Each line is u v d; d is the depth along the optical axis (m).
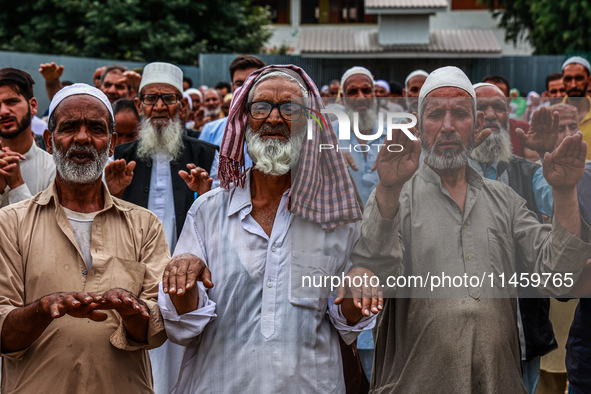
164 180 4.06
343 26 28.88
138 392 2.64
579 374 3.17
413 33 19.42
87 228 2.70
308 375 2.48
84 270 2.62
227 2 19.67
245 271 2.54
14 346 2.43
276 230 2.56
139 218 2.79
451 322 2.56
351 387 2.83
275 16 29.00
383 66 19.47
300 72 2.66
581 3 17.09
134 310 2.33
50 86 5.63
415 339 2.62
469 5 27.70
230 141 2.61
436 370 2.58
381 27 19.45
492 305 2.57
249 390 2.46
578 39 17.36
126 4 17.92
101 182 2.79
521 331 3.43
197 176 3.34
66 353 2.54
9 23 19.67
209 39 19.67
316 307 2.52
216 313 2.55
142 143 4.10
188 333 2.51
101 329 2.58
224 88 10.88
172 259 2.49
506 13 22.08
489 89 2.97
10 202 3.39
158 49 17.89
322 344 2.54
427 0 19.38
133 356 2.65
